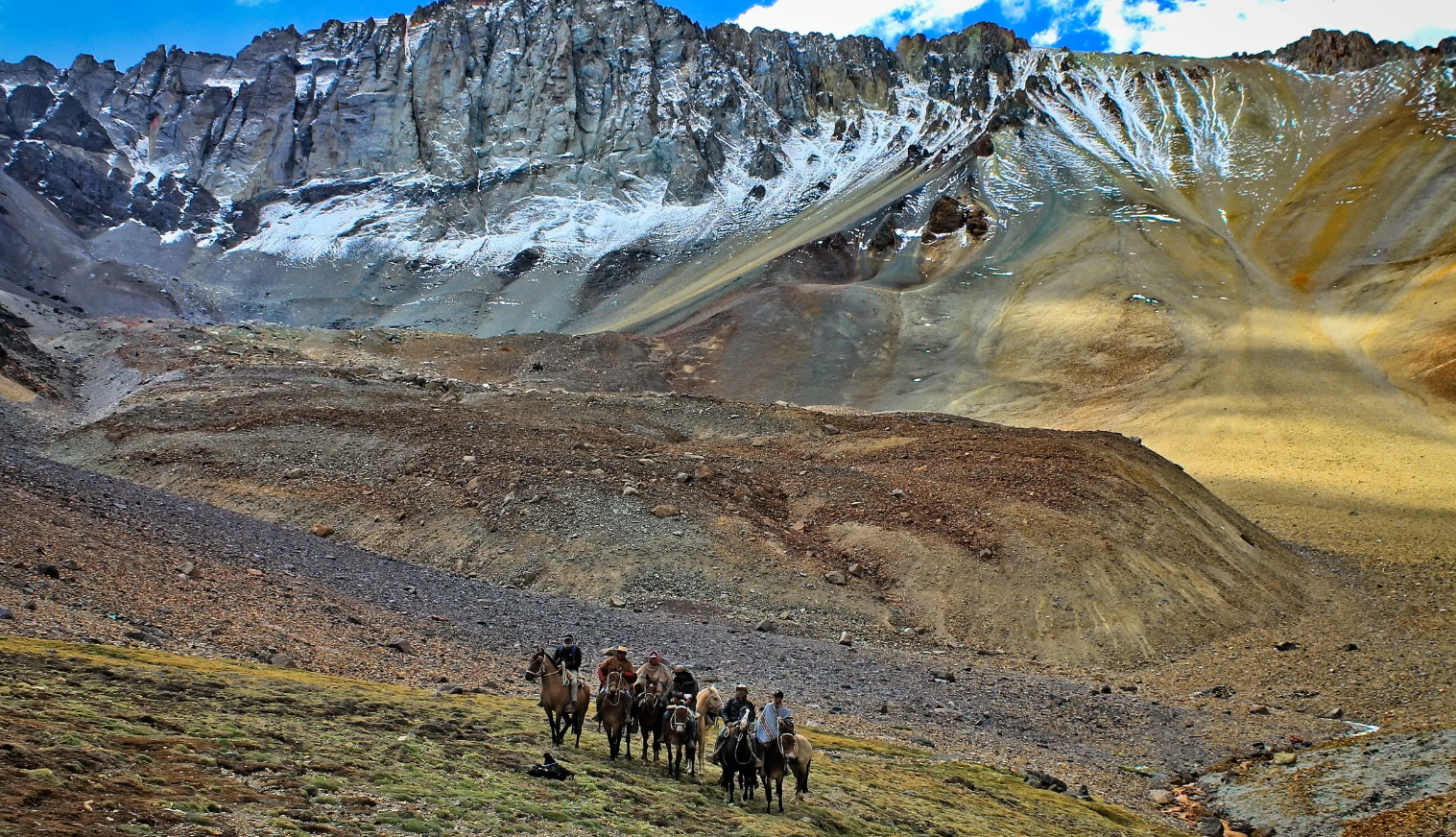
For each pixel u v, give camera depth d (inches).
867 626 1524.4
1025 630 1555.1
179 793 464.4
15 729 499.5
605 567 1577.3
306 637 1009.5
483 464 1852.9
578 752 726.5
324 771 551.5
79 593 933.8
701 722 731.4
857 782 811.4
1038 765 1061.1
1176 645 1574.8
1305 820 927.0
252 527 1539.1
